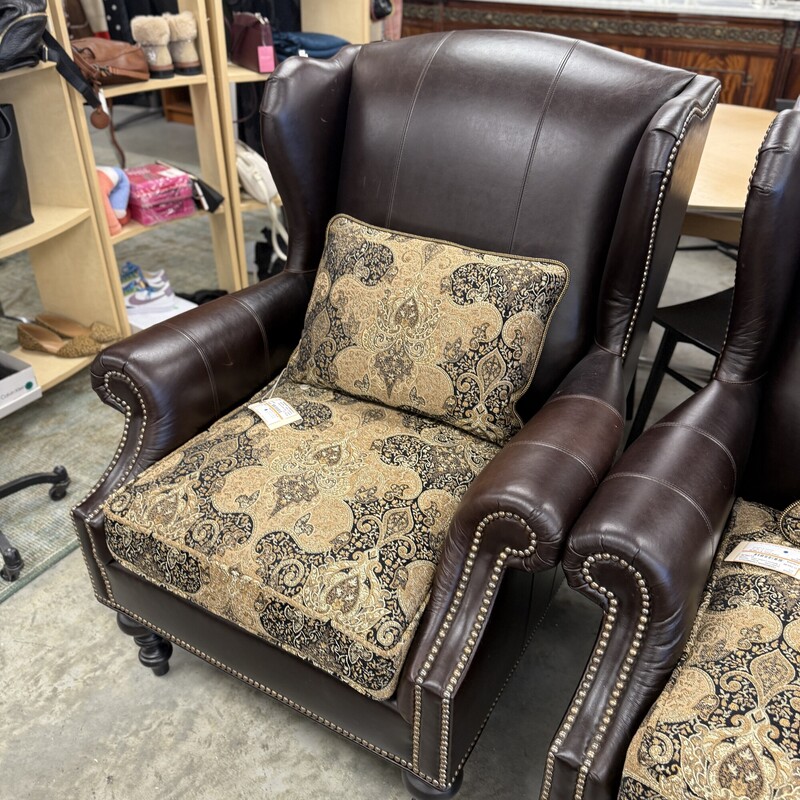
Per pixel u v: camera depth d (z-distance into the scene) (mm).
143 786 1336
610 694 1001
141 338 1398
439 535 1188
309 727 1443
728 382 1325
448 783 1154
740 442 1234
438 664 1061
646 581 948
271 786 1339
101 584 1410
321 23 2666
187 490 1268
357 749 1405
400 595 1102
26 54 1831
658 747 912
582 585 1001
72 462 2082
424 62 1526
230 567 1157
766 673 967
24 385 1891
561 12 3709
